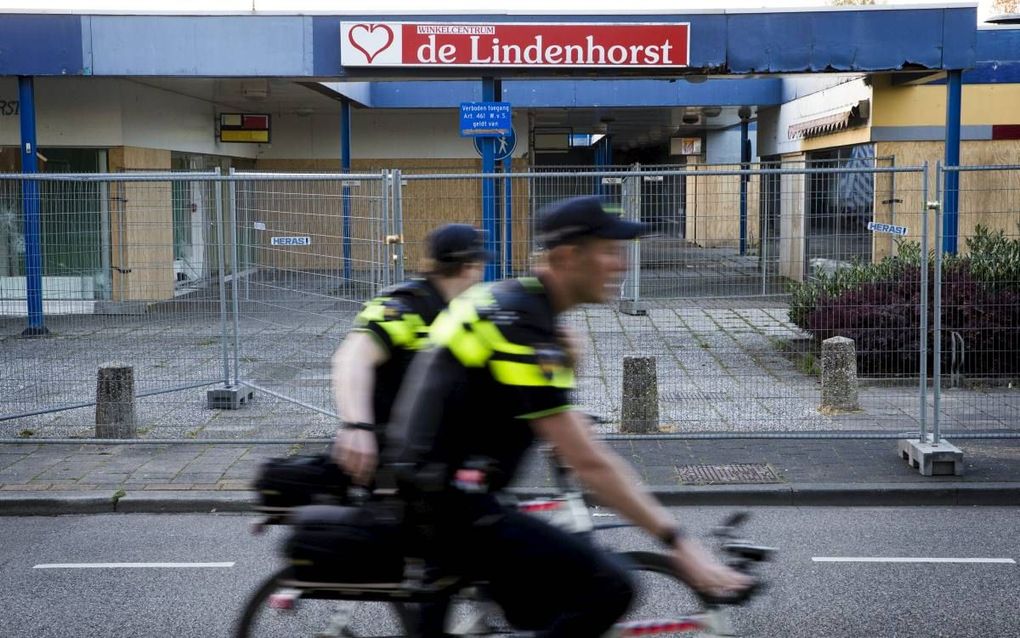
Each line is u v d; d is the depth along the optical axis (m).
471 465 3.22
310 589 3.50
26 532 6.96
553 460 4.05
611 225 3.13
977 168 7.98
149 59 14.83
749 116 25.36
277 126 23.50
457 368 3.17
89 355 10.12
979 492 7.50
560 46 14.52
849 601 5.50
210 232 10.15
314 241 9.54
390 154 23.64
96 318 10.12
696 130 32.72
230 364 11.29
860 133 17.47
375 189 9.30
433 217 10.43
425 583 3.47
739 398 9.83
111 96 16.62
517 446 3.28
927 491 7.50
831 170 8.25
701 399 9.79
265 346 10.56
